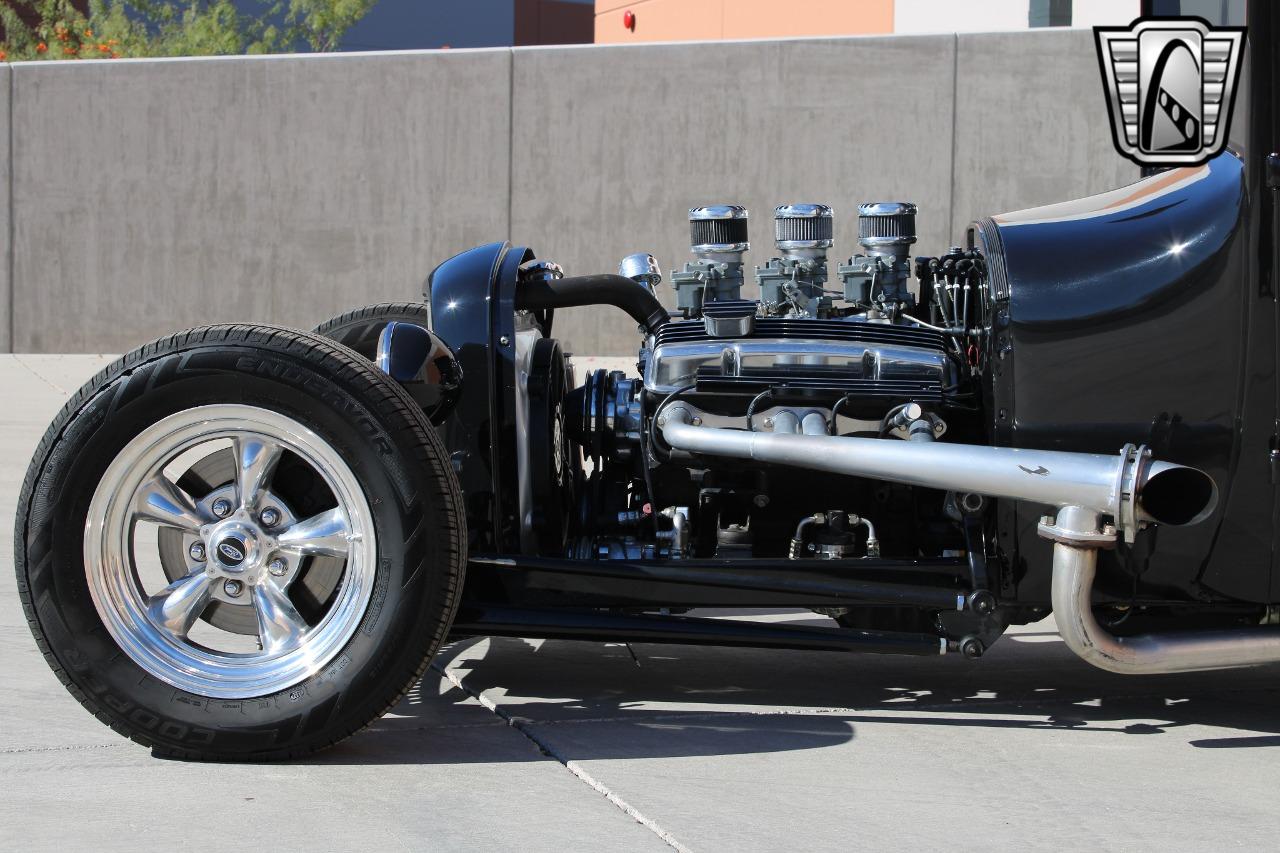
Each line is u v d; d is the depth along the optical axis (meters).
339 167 12.35
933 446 3.02
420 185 12.29
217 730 2.94
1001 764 3.08
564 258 12.22
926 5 13.86
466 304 3.39
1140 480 2.79
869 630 3.32
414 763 3.03
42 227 12.70
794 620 4.48
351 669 2.95
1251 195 3.02
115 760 3.02
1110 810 2.81
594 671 3.85
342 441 2.94
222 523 3.03
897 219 3.89
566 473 3.76
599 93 12.01
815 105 11.78
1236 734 3.33
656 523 3.60
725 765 3.04
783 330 3.54
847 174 11.81
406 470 2.94
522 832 2.65
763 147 11.89
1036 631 4.41
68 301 12.76
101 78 12.48
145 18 19.66
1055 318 3.11
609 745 3.17
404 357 3.12
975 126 11.61
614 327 12.04
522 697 3.57
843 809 2.79
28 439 8.23
